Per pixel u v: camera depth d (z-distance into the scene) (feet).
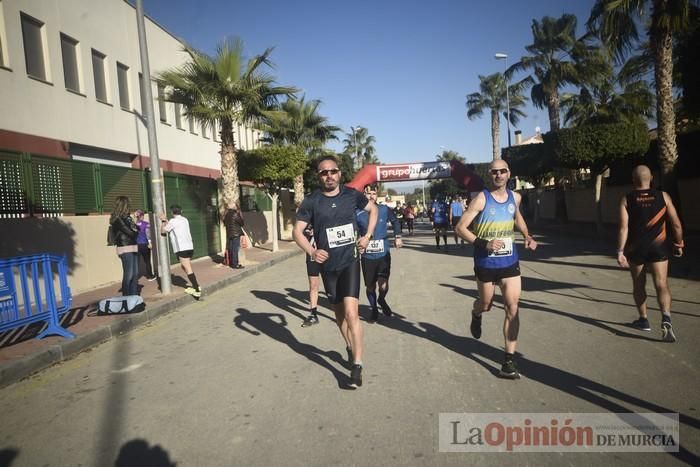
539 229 82.99
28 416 13.21
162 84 45.32
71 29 46.96
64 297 21.04
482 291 14.62
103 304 24.35
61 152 44.88
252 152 58.65
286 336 20.24
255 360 17.07
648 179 17.07
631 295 24.85
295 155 60.08
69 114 46.16
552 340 17.67
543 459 9.77
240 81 44.68
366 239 14.43
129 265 26.37
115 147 53.36
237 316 25.03
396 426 11.41
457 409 12.21
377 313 22.16
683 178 60.54
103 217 36.06
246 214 71.41
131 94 57.21
